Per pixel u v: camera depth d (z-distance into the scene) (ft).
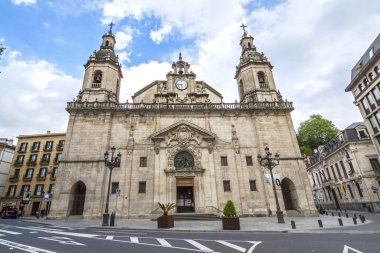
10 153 167.73
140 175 93.71
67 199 87.76
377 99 106.83
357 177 120.88
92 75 113.19
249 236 39.81
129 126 102.12
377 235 37.19
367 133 125.59
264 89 116.47
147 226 59.26
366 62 112.16
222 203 91.86
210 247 28.81
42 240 34.09
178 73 119.85
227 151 100.83
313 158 174.50
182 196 96.43
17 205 146.82
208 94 114.42
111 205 87.86
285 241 32.91
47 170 153.69
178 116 106.11
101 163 92.73
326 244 29.60
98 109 101.35
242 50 136.77
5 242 31.94
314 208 92.58
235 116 108.17
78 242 32.48
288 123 106.83
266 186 93.86
